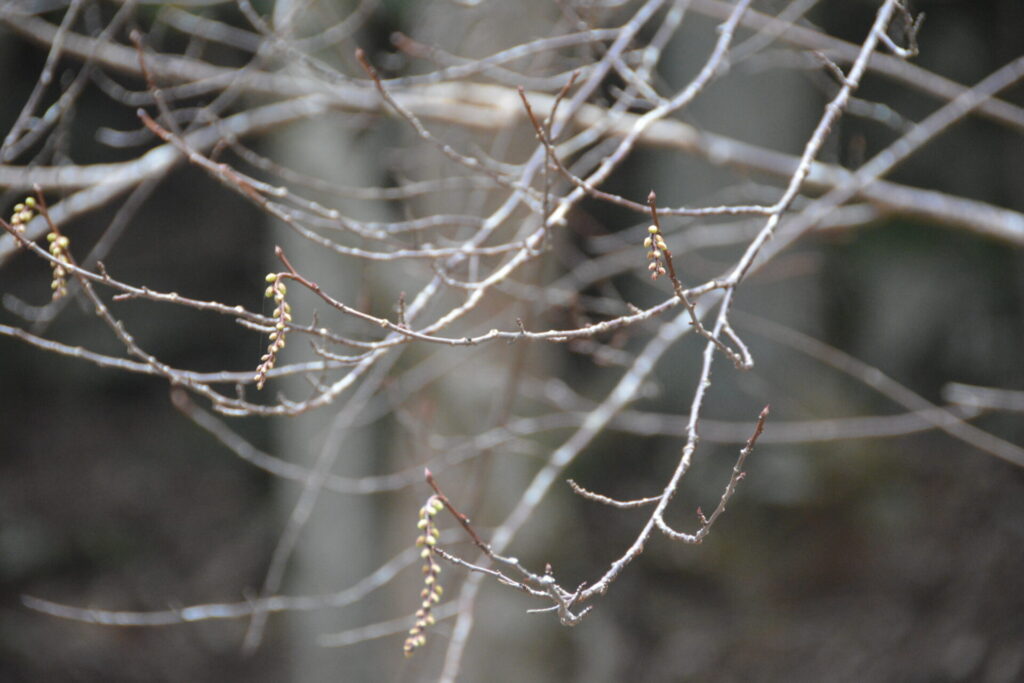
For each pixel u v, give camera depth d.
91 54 5.02
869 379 6.02
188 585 13.67
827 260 13.62
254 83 5.65
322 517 7.93
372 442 7.82
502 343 7.04
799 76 12.39
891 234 13.62
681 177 12.87
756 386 11.11
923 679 11.43
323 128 7.54
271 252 9.40
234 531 14.27
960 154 13.92
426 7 7.05
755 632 12.27
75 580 13.80
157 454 15.12
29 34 5.30
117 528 14.26
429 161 6.80
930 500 13.05
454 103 5.82
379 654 7.93
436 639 7.30
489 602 7.36
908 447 13.79
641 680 11.89
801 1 6.40
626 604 12.70
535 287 5.40
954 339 14.12
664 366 13.09
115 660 12.78
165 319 14.73
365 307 4.77
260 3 8.52
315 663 8.34
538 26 6.61
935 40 13.47
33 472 14.71
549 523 7.63
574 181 3.03
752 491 12.80
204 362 14.95
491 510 7.30
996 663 11.26
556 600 2.54
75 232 14.45
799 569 12.68
